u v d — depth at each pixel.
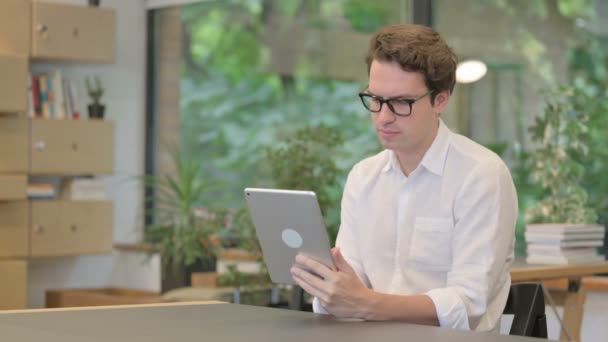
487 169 2.68
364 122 6.80
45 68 7.25
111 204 7.22
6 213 6.80
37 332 2.22
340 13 7.02
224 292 5.92
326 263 2.43
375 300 2.44
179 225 6.50
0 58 6.54
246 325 2.33
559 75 5.84
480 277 2.61
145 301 6.57
